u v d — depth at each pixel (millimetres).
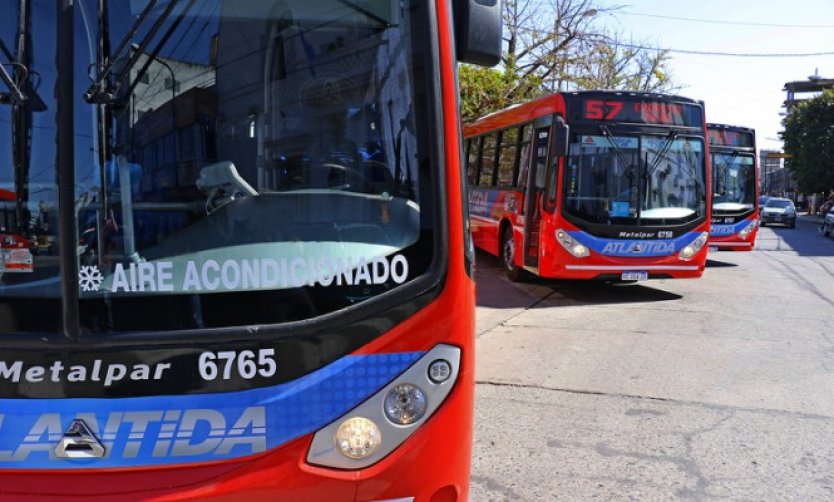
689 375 6051
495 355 6773
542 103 10508
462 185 2375
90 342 2076
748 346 7145
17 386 2084
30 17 2141
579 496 3771
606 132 9781
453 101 2387
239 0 2309
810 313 9070
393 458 2174
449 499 2293
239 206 2242
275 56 2328
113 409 2068
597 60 22781
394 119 2352
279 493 2098
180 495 2045
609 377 5988
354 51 2379
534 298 10203
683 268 9961
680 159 9992
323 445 2125
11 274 2102
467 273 2355
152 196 2180
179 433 2070
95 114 2148
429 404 2223
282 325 2125
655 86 27547
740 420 4918
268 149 2301
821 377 5992
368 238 2254
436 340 2242
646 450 4391
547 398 5410
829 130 44938
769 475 4027
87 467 2059
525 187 11172
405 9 2391
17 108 2123
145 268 2137
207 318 2133
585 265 9727
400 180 2314
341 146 2334
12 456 2064
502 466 4152
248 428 2086
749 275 13305
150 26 2203
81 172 2131
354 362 2156
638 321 8469
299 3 2357
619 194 9789
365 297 2199
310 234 2240
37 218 2113
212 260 2164
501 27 2652
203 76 2268
